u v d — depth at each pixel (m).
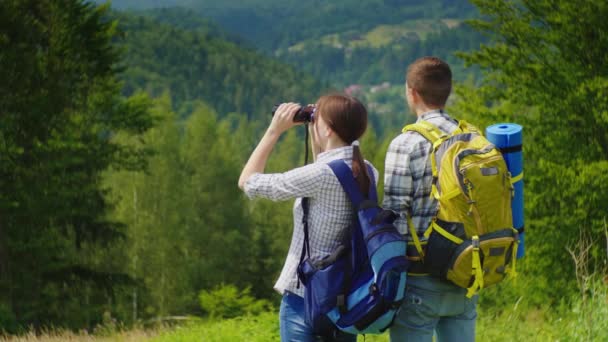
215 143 55.81
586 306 5.29
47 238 19.14
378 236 2.76
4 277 19.00
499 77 17.81
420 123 3.00
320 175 2.88
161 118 21.55
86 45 20.05
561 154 17.00
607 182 15.55
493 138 3.00
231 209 51.12
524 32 17.45
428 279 2.96
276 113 3.12
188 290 40.16
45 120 19.05
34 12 19.62
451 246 2.79
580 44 16.73
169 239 41.06
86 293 20.95
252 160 3.07
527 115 18.33
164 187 42.84
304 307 2.96
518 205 3.03
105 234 21.00
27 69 18.56
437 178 2.83
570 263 16.23
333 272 2.82
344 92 3.06
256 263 46.66
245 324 7.36
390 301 2.74
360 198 2.87
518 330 6.14
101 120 20.48
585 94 16.19
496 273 2.84
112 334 11.29
